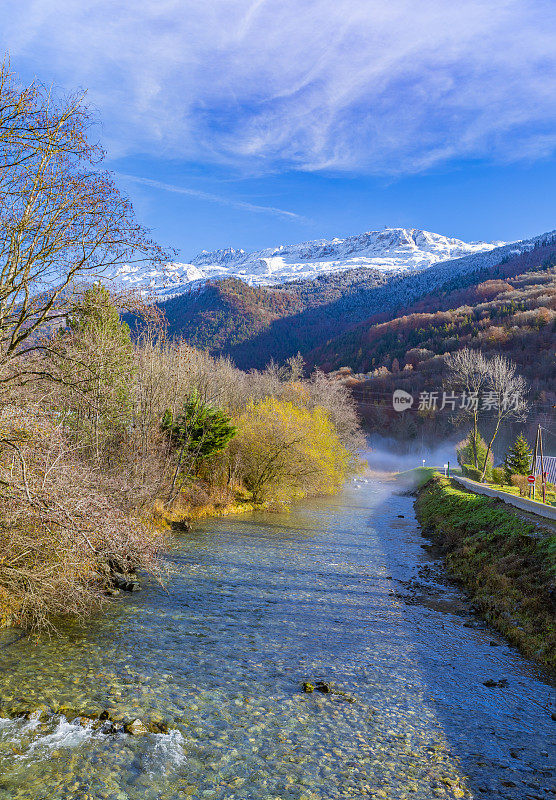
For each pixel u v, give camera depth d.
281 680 10.13
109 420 18.45
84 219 11.14
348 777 7.15
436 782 7.18
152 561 14.48
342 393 68.75
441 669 11.41
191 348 33.31
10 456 9.88
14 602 11.53
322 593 16.48
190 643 11.57
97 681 9.33
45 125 10.62
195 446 28.30
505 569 17.48
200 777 6.93
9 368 10.89
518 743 8.51
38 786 6.47
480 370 57.19
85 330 14.01
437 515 31.77
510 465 51.16
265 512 33.66
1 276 10.82
